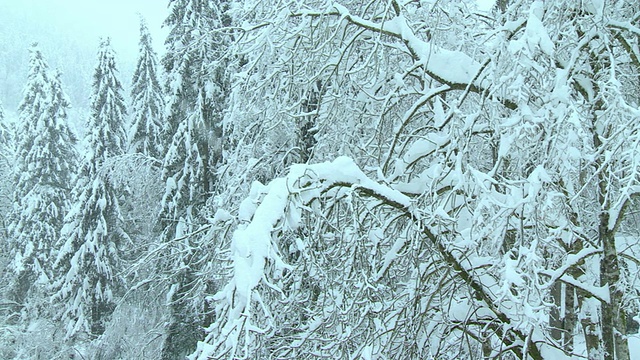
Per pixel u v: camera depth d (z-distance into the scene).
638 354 7.82
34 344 18.78
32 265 26.25
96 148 20.98
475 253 6.31
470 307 5.98
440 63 6.37
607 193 4.65
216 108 15.06
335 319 5.62
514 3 6.36
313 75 8.19
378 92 8.68
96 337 18.98
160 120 21.36
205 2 15.55
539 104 5.79
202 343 4.68
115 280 19.95
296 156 10.07
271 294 4.76
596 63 6.13
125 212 21.06
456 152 6.70
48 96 27.72
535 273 4.56
